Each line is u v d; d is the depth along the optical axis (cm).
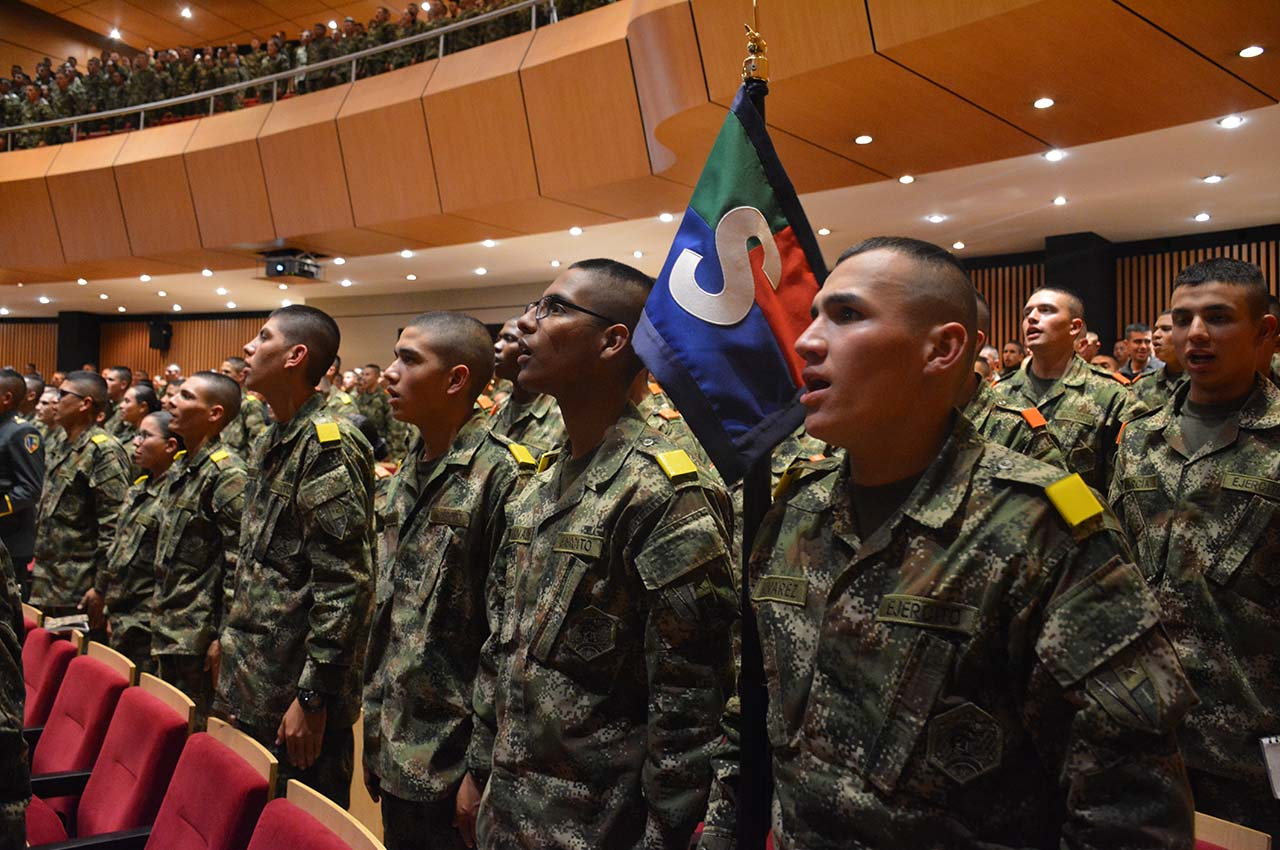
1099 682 98
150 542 406
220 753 193
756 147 148
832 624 114
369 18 1664
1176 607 232
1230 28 496
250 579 274
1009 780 105
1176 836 95
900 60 555
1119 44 522
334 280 1544
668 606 156
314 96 1059
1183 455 239
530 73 859
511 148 901
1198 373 235
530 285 1555
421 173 977
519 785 169
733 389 140
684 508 163
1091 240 1082
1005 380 428
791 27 571
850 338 113
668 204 930
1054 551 104
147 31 1744
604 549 168
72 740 261
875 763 106
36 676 303
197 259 1270
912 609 108
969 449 115
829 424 114
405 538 236
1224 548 225
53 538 500
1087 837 97
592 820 164
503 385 635
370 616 265
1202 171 827
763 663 126
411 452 252
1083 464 386
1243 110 618
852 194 913
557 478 188
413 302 1666
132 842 201
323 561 256
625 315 182
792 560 123
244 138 1095
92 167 1226
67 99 1365
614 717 168
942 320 113
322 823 158
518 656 175
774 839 118
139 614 404
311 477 262
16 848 168
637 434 179
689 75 629
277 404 281
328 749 264
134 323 2069
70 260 1297
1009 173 838
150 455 416
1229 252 1061
